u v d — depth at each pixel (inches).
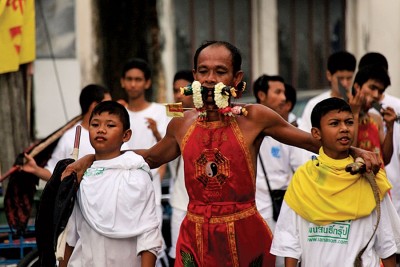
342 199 263.7
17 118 431.2
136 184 275.3
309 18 579.2
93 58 507.8
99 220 274.8
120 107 283.4
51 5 498.0
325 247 265.6
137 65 404.2
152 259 275.4
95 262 276.7
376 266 265.6
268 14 564.4
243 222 261.3
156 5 526.6
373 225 265.1
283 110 395.9
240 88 265.6
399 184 386.6
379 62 422.6
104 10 511.8
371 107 346.0
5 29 422.0
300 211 266.2
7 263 400.2
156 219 281.0
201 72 260.4
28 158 356.8
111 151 280.5
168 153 275.7
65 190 271.6
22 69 442.0
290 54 575.5
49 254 274.4
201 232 262.1
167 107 265.1
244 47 565.9
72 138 367.2
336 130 263.1
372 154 264.1
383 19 587.8
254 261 265.1
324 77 585.9
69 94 502.0
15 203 360.8
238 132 260.1
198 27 553.6
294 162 368.8
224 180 259.4
